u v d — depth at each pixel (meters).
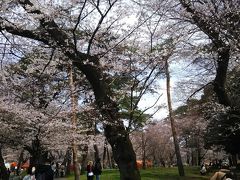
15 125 14.10
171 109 28.45
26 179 13.70
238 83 15.81
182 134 39.03
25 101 13.53
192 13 10.28
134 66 8.21
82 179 24.56
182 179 25.19
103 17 7.27
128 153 6.51
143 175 27.47
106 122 6.69
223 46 10.27
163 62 8.09
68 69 10.51
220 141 15.52
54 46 7.17
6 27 7.41
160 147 53.12
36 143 14.97
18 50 9.23
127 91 7.89
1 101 13.21
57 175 32.41
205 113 16.41
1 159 16.20
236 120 13.08
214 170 33.84
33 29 7.62
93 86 6.98
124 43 8.88
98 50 8.91
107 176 25.89
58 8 8.27
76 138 14.44
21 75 12.12
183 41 10.95
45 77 11.56
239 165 21.97
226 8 9.81
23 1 7.67
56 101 13.48
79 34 8.70
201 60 13.52
